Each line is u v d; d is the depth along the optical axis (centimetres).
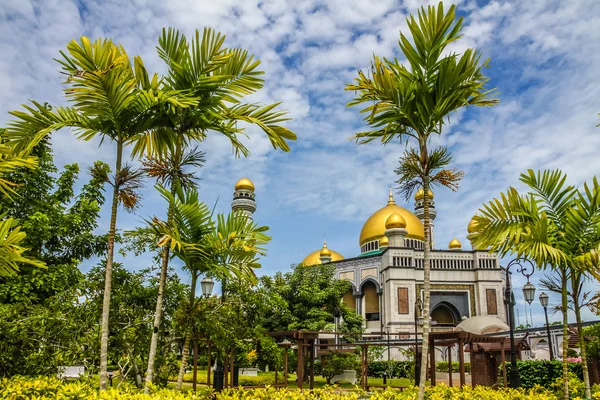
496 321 3934
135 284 1495
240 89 1115
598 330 1825
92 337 1380
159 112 1066
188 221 1134
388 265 5316
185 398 973
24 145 990
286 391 1142
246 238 1183
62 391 905
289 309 3497
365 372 2170
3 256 823
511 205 1060
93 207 2316
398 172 995
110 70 934
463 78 923
